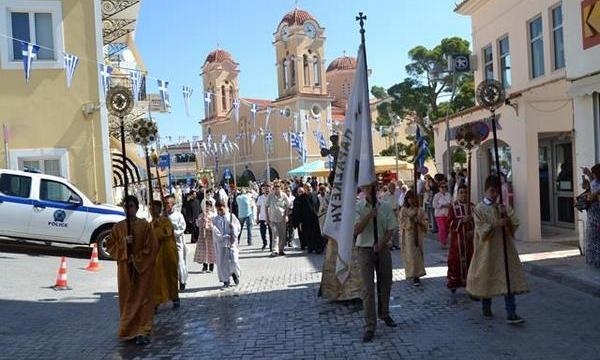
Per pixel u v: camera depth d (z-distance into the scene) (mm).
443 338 7562
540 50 17328
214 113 70875
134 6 22984
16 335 8195
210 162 70562
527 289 8109
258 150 65125
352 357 6953
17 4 18281
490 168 20156
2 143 18266
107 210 16047
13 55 18469
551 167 17922
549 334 7543
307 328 8375
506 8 19031
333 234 7543
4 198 15234
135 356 7250
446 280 11664
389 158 29891
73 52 18812
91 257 14664
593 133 12680
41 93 18562
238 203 20625
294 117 54125
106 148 19078
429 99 45344
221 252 12086
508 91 19328
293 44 59000
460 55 21453
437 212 17016
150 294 7875
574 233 16469
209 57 71125
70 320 9125
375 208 7766
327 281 9906
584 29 12617
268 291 11383
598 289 9602
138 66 30453
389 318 8242
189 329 8562
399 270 13227
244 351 7352
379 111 49812
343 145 7598
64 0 18719
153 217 9906
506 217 8062
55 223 15547
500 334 7641
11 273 13047
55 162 18766
